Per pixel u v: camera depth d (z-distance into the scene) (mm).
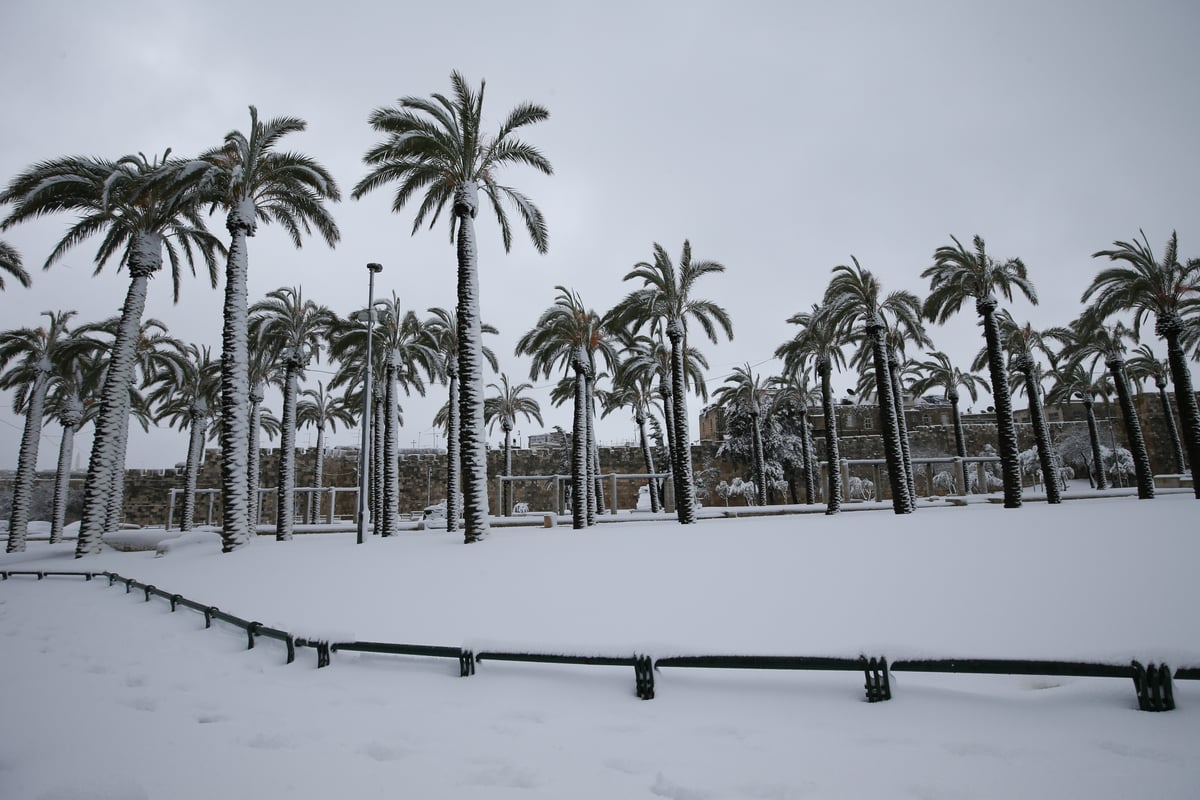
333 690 6215
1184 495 27656
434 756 4371
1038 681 5273
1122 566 7980
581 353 25641
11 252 23141
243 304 19359
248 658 7746
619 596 8992
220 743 4688
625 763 4172
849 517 17766
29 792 3844
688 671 6066
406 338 27875
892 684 5215
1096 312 24719
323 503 54875
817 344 29062
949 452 56906
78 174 20547
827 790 3633
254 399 31562
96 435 21781
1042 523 11555
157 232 22625
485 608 9180
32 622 11000
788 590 8438
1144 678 4406
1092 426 39188
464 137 18125
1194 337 29828
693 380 36531
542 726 4992
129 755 4441
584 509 24000
